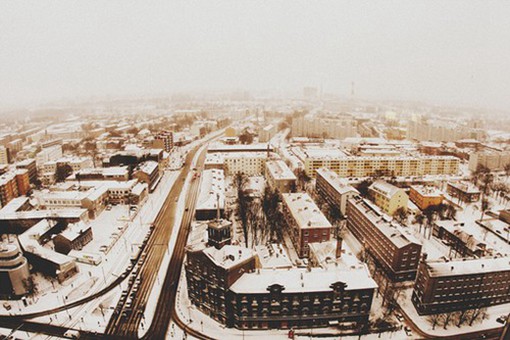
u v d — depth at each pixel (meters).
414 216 181.50
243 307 99.62
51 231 155.50
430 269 107.44
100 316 109.31
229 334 101.19
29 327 104.44
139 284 125.31
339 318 103.19
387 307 111.56
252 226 159.75
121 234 163.75
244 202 183.38
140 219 181.38
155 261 141.00
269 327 102.81
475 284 110.38
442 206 184.88
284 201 172.25
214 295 104.12
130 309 111.94
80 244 148.38
